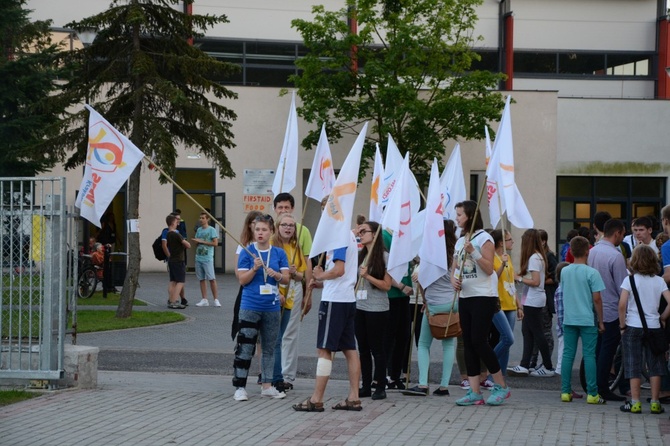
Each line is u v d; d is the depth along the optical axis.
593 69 42.28
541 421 9.52
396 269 10.49
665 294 10.37
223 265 34.81
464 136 32.56
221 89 20.86
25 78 25.22
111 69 19.48
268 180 34.97
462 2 32.56
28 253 10.89
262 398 10.73
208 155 21.11
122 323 18.41
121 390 11.14
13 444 8.13
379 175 13.18
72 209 11.31
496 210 12.28
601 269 11.20
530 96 36.62
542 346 13.53
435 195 10.91
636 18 42.41
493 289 10.44
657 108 38.59
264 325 10.69
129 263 19.58
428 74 33.34
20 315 10.83
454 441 8.45
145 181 34.22
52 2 36.34
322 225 9.97
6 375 10.88
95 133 10.95
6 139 25.47
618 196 38.84
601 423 9.48
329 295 9.93
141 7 19.45
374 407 10.25
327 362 9.92
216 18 20.47
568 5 42.06
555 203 36.88
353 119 34.47
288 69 38.97
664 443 8.47
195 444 8.24
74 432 8.66
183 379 12.55
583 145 38.41
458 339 12.38
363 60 34.41
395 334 11.82
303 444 8.27
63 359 11.08
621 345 11.40
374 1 32.19
